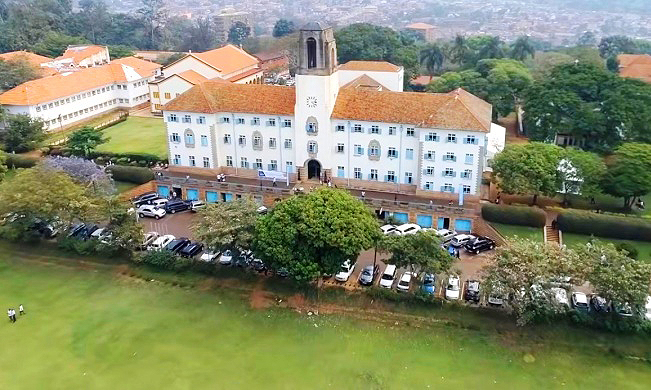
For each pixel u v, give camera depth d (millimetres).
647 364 63406
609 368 62969
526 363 63938
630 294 63156
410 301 72625
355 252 70938
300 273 71062
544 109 114562
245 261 79500
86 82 156875
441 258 71250
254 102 105750
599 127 108750
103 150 128500
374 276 77688
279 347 67312
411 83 181500
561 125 111562
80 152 122625
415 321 70938
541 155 93500
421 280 75688
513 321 69000
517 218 90062
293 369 63469
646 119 107000
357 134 99812
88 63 197625
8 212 84750
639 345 65062
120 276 82250
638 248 84125
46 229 90500
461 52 188750
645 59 172500
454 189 96875
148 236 89438
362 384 61031
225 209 79312
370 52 183125
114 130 147625
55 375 62656
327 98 98438
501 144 107938
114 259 84938
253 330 70500
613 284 63781
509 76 146625
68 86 150750
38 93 141375
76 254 86875
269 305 75062
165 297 77375
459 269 78438
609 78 119125
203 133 108312
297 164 104938
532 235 88125
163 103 157625
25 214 85438
